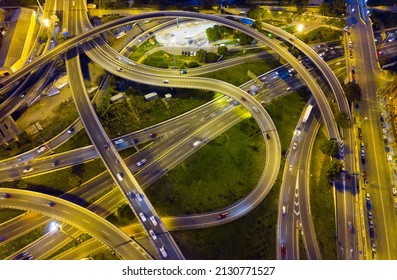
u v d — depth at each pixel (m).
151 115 187.00
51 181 162.12
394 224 143.25
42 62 195.25
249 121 182.12
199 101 193.25
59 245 140.50
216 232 142.88
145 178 161.38
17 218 148.75
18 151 173.62
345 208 148.38
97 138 168.12
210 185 158.00
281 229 143.00
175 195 155.00
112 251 136.25
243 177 159.88
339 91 182.62
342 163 161.38
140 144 174.38
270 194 153.12
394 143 166.75
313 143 171.12
